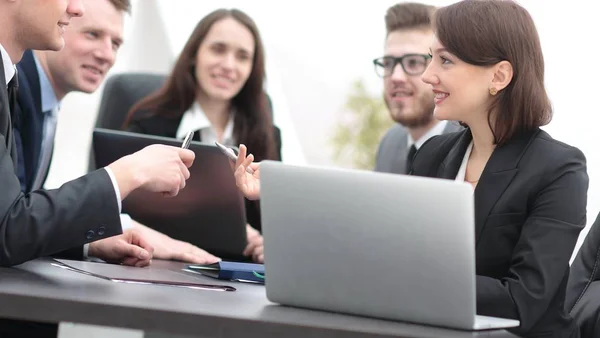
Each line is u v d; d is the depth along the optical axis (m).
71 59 3.05
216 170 2.68
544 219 2.00
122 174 2.00
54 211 1.92
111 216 1.97
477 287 1.90
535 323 1.93
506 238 2.06
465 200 1.59
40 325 2.32
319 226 1.71
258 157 3.76
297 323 1.54
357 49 5.93
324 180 1.69
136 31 5.43
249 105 3.77
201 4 5.49
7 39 2.15
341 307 1.72
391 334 1.54
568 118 4.13
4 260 1.92
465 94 2.14
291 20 5.93
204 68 3.69
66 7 2.17
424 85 3.66
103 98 3.96
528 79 2.12
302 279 1.74
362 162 5.93
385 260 1.67
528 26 2.13
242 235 2.71
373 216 1.66
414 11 3.67
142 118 3.71
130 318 1.53
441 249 1.62
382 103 5.92
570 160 2.07
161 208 2.71
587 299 2.17
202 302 1.69
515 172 2.08
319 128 5.98
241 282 2.16
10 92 2.19
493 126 2.15
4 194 1.92
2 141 1.97
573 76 4.14
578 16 4.15
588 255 2.25
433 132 3.71
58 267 2.09
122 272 2.06
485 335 1.63
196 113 3.72
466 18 2.13
